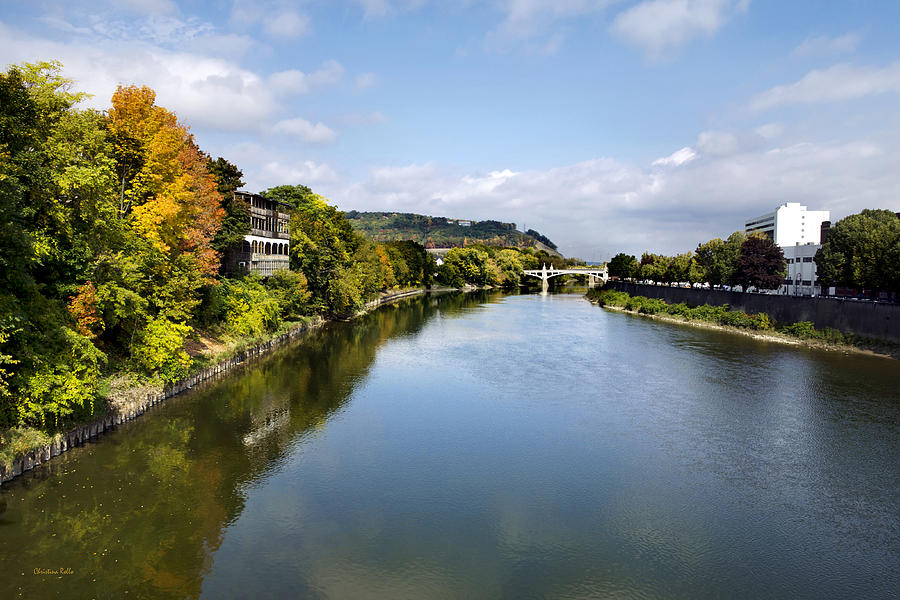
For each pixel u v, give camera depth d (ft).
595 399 152.66
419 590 67.87
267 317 211.61
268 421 126.11
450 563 73.87
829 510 91.04
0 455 85.20
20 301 90.89
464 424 129.59
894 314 224.33
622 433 125.08
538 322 338.54
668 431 126.72
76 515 80.38
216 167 219.82
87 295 104.27
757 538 82.28
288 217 290.97
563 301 536.42
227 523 81.30
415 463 106.32
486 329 299.99
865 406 147.43
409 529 82.17
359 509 87.56
